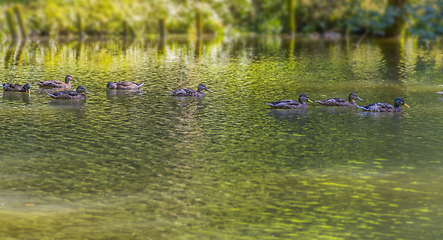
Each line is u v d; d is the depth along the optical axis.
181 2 63.97
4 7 61.53
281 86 28.23
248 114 21.80
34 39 55.53
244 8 63.03
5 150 16.75
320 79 30.48
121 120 20.70
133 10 62.53
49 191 13.45
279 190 13.54
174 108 22.86
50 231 11.26
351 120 20.81
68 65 35.78
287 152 16.66
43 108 22.89
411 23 55.31
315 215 12.12
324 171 14.91
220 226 11.57
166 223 11.70
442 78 30.64
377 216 12.06
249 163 15.61
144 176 14.51
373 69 34.00
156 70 33.62
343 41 51.38
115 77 30.88
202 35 59.19
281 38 55.56
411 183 13.99
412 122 20.44
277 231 11.34
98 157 16.08
